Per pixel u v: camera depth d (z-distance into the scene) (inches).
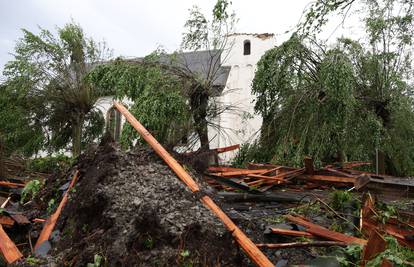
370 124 360.8
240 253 101.5
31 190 167.8
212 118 470.3
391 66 403.2
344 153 355.6
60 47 627.8
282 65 357.7
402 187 173.3
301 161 309.0
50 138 661.9
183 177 128.3
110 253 98.0
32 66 600.1
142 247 98.2
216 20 456.4
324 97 344.2
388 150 401.4
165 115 373.4
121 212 111.2
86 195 124.3
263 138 382.9
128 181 127.4
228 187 203.8
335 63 323.9
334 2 258.7
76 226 117.9
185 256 94.5
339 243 115.7
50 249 113.0
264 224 141.3
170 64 441.1
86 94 612.1
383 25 371.9
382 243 99.6
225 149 233.6
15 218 133.1
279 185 214.8
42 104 632.4
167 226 102.3
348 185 206.4
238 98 695.7
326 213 162.1
